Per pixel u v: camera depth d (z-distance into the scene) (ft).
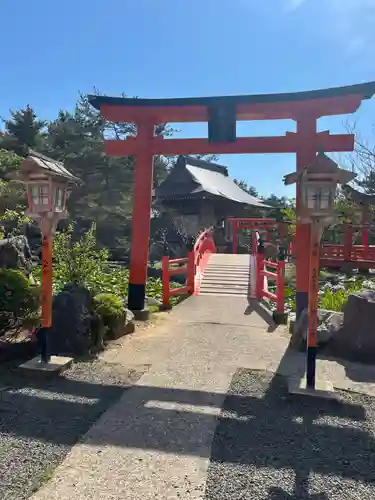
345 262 52.54
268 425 12.25
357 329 18.58
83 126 92.48
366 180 70.49
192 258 36.60
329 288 40.32
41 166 15.39
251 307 31.76
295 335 20.68
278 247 69.10
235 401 13.96
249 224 83.71
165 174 111.45
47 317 16.42
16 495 8.75
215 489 9.05
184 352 19.62
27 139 83.61
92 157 85.92
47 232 16.19
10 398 13.82
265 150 24.09
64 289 19.48
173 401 13.84
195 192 83.71
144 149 26.32
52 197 15.92
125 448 10.73
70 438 11.21
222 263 45.47
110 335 21.43
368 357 18.13
